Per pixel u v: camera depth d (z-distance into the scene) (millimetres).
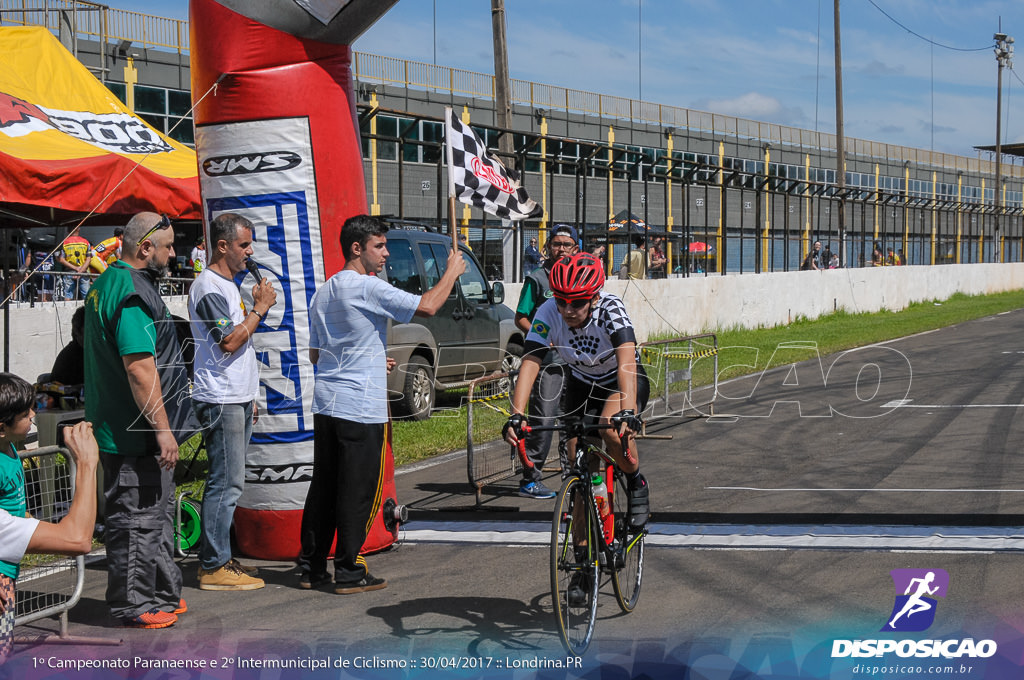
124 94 25797
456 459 9117
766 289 24219
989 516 6426
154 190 8203
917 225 35469
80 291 10891
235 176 5730
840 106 35750
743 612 4695
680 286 20469
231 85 5688
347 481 5152
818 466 8273
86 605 5098
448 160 5707
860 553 5637
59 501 5617
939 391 12906
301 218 5699
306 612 4906
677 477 7949
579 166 17703
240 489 5316
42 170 7270
